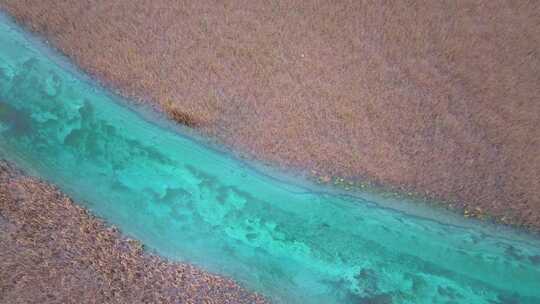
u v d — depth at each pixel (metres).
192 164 20.14
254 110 21.30
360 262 17.98
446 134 20.97
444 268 18.03
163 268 16.72
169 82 22.05
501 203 19.25
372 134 20.78
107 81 22.25
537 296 17.58
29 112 21.28
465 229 18.88
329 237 18.53
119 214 18.30
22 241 16.31
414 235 18.72
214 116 21.11
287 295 16.83
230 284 16.70
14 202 17.44
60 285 15.50
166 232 18.03
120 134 20.84
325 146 20.30
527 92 22.53
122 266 16.39
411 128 21.05
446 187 19.56
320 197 19.48
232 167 20.11
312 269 17.66
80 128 20.94
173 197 19.14
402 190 19.56
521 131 21.09
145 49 23.16
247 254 17.78
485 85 22.69
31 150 19.91
